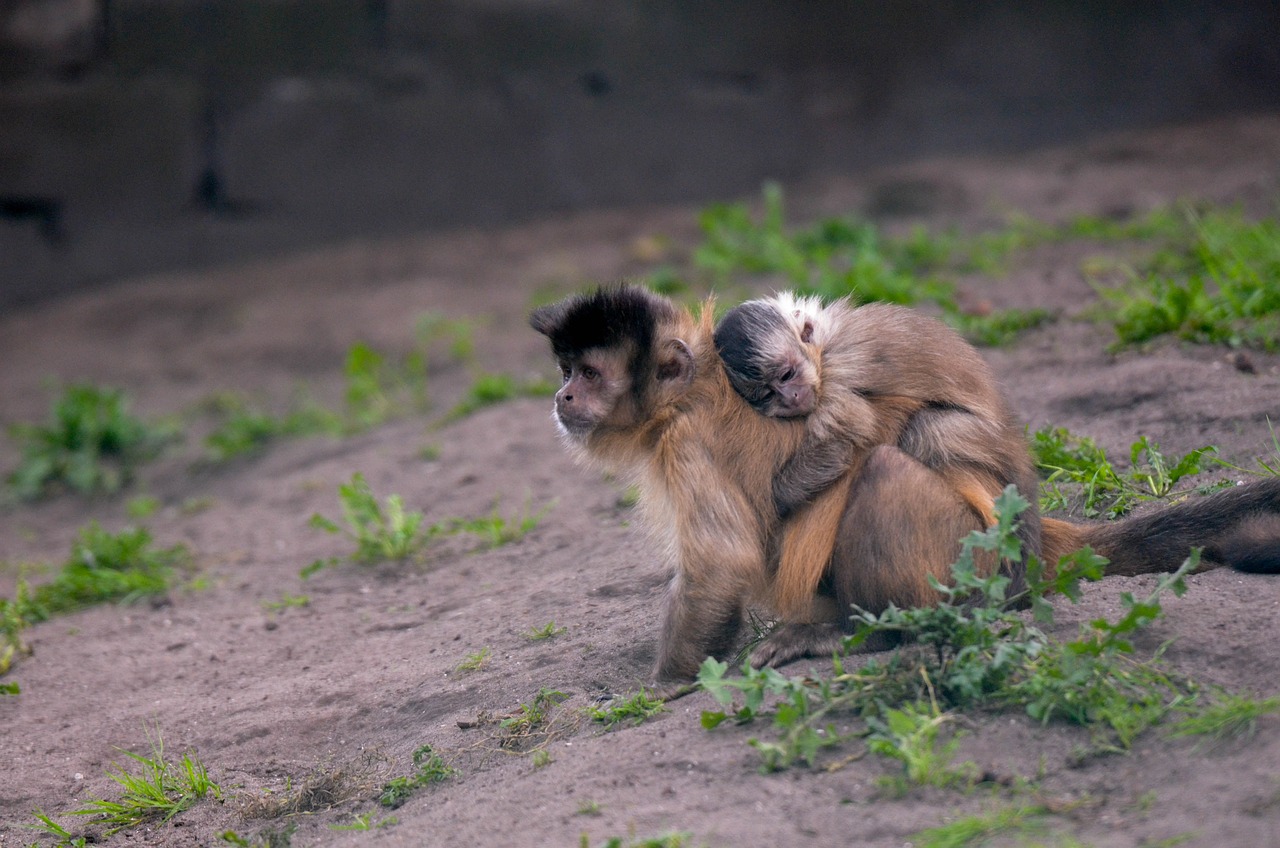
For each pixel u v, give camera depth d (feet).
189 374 73.87
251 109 88.99
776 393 27.32
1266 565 26.53
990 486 26.99
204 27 88.07
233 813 27.30
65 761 31.30
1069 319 47.88
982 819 19.86
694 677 27.20
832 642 27.22
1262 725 21.03
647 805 22.21
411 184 90.33
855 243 66.08
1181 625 24.73
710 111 89.61
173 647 38.42
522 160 90.38
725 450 27.76
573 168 90.63
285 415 65.51
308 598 40.55
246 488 56.08
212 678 35.35
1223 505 27.48
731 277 66.44
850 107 88.84
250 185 89.71
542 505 44.16
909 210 76.38
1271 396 36.09
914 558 25.88
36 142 88.38
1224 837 18.51
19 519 59.77
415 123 89.61
